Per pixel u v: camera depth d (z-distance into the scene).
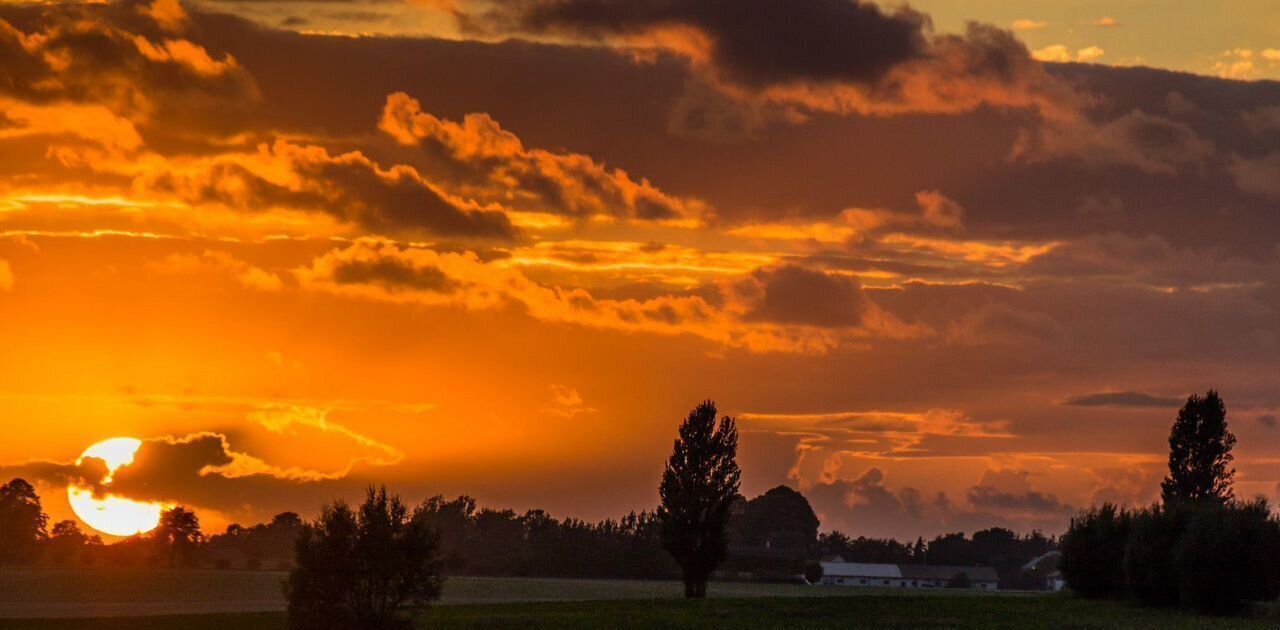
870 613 112.56
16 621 112.50
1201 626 99.25
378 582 82.69
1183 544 112.19
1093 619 105.94
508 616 108.06
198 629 102.62
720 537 140.12
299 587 82.31
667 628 98.69
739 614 111.19
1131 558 119.19
